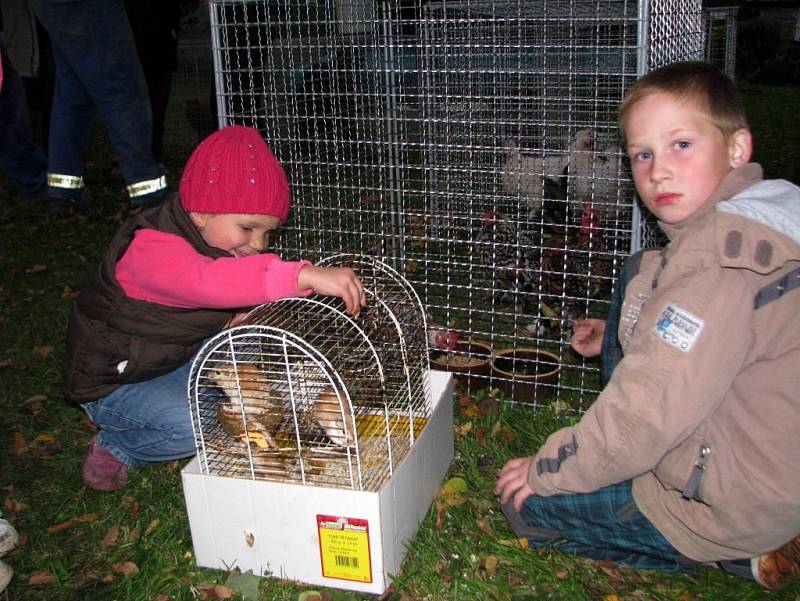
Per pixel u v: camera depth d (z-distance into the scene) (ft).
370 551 6.86
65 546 8.14
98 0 14.96
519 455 9.36
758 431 6.16
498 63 14.80
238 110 12.30
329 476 7.42
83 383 8.43
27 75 19.61
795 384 6.06
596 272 13.35
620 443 6.36
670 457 6.55
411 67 15.08
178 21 23.68
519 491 7.39
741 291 5.96
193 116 28.55
